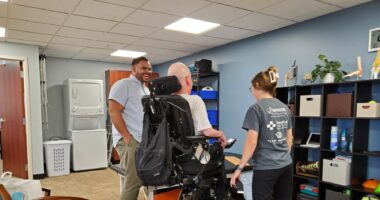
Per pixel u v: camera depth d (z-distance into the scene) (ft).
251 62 13.50
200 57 17.17
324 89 9.42
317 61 10.52
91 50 16.53
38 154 15.21
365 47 9.04
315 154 10.48
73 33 12.76
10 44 14.39
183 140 5.03
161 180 4.85
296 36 11.33
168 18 10.72
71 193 12.38
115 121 6.66
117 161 18.47
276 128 5.50
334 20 9.95
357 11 9.26
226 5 9.34
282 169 5.47
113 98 6.75
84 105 17.31
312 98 9.64
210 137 5.22
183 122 5.03
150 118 5.34
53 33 12.71
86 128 18.06
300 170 10.13
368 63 8.95
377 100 8.70
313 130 10.60
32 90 15.06
